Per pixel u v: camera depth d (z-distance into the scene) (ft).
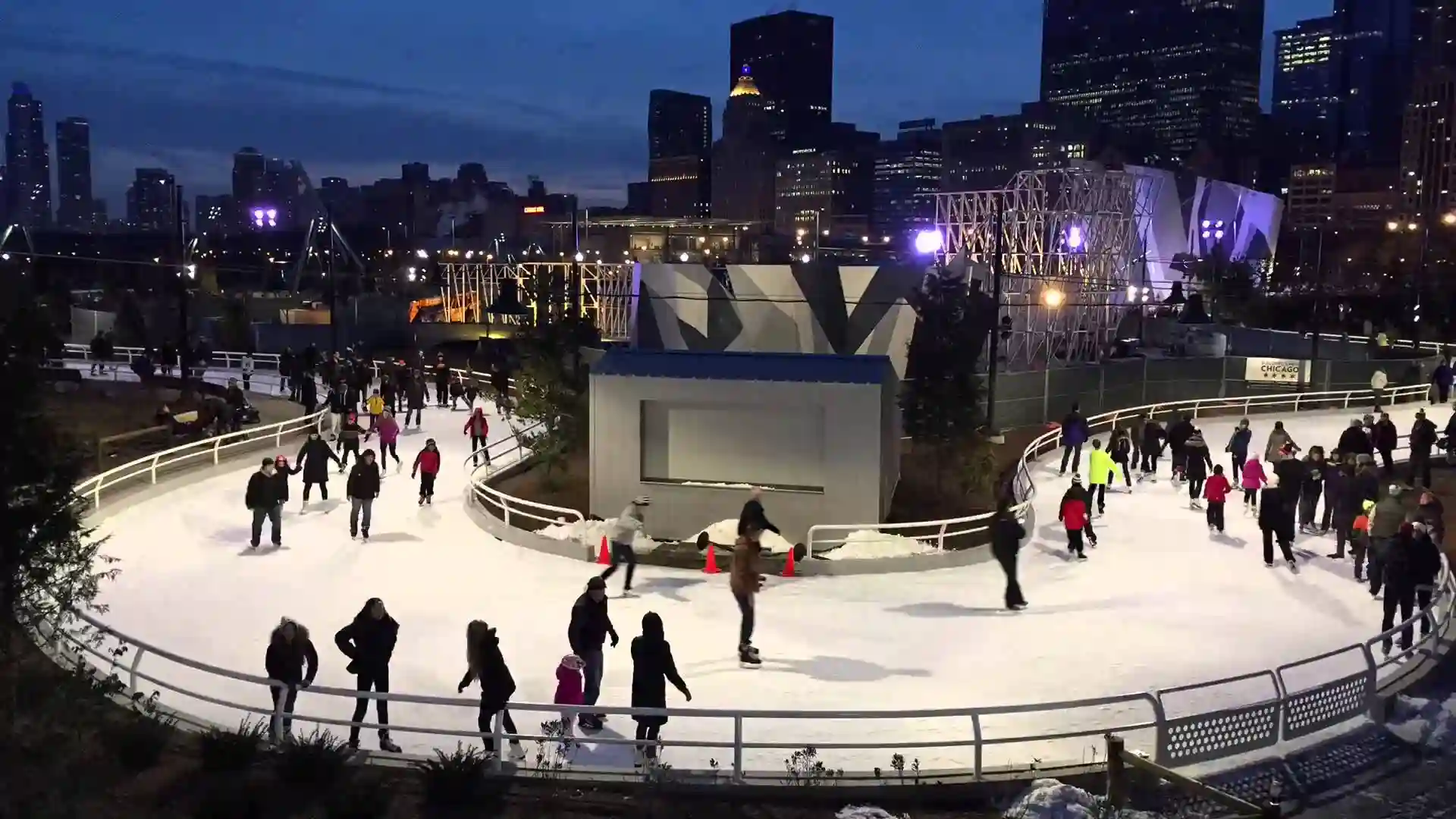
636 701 36.58
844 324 121.90
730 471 71.20
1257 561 64.90
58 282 236.84
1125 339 206.69
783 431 70.18
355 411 94.84
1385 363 145.07
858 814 32.12
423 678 44.91
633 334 128.26
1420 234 316.81
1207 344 186.50
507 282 153.38
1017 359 157.48
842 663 46.96
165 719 37.37
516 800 32.58
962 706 42.11
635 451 71.92
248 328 195.42
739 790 33.30
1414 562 48.19
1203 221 362.53
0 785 31.07
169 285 247.50
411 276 339.57
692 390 70.79
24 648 40.52
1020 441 109.29
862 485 69.00
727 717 40.63
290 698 36.78
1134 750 37.55
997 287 102.99
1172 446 89.51
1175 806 33.60
